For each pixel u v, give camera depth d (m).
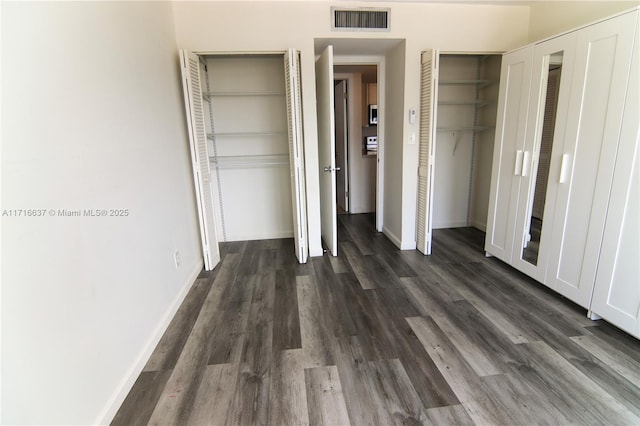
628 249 1.91
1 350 0.99
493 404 1.54
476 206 4.34
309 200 3.34
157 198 2.26
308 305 2.48
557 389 1.62
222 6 2.89
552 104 2.42
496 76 3.76
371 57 3.83
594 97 2.05
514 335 2.05
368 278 2.92
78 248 1.37
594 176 2.09
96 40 1.58
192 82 2.83
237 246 3.82
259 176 3.86
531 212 2.68
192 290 2.77
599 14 2.53
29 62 1.15
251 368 1.83
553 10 2.95
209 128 3.66
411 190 3.48
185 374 1.79
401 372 1.76
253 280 2.93
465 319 2.24
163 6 2.57
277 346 2.01
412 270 3.06
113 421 1.51
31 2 1.17
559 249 2.40
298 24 2.98
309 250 3.48
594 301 2.15
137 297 1.87
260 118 3.69
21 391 1.06
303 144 3.21
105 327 1.53
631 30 1.81
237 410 1.55
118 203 1.72
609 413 1.48
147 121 2.16
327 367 1.82
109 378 1.54
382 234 4.19
